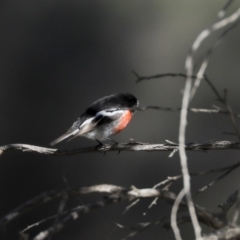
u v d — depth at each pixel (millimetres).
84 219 13633
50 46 14789
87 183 14242
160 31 14984
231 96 14469
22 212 4113
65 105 14602
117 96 9000
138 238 13250
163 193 4453
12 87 14539
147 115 14523
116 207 13633
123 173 14266
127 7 15031
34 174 14180
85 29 14930
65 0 14953
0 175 14086
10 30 14758
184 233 12758
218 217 4621
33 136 14406
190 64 3629
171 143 6309
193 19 14891
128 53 14992
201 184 13938
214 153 14031
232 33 14578
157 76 4590
